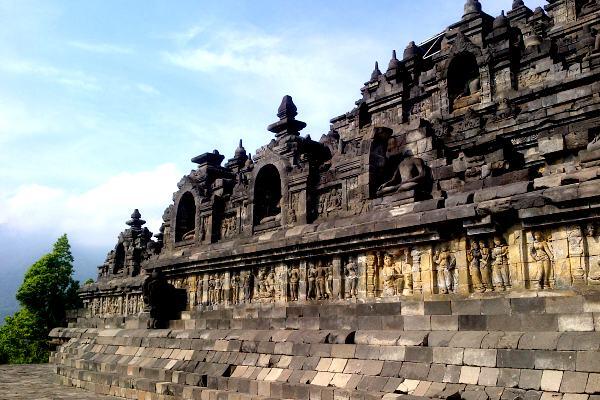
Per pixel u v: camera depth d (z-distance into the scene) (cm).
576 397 1159
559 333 1277
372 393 1467
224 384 1959
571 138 1627
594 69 2780
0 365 4553
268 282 2512
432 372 1438
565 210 1418
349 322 1792
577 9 3712
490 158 1811
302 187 2497
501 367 1322
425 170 2014
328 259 2202
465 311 1534
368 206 2145
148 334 2706
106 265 4653
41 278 6009
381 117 3925
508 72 3231
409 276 1855
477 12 3684
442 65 3575
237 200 3019
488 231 1606
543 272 1482
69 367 3095
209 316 2697
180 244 3459
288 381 1750
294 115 2902
